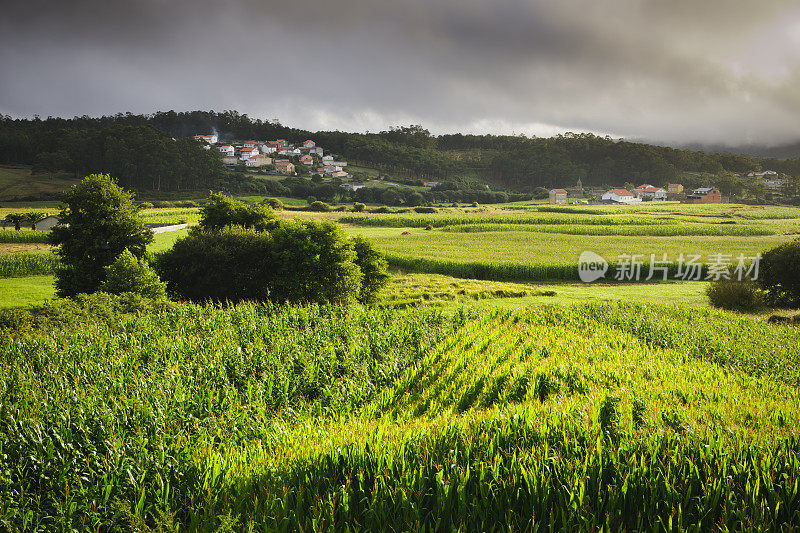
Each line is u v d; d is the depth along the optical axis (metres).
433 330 22.30
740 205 153.62
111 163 158.50
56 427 10.55
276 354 17.25
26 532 7.66
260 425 11.95
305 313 23.55
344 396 14.39
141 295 26.56
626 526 7.07
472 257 58.56
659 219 101.19
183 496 8.38
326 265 33.25
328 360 17.03
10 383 13.64
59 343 17.95
